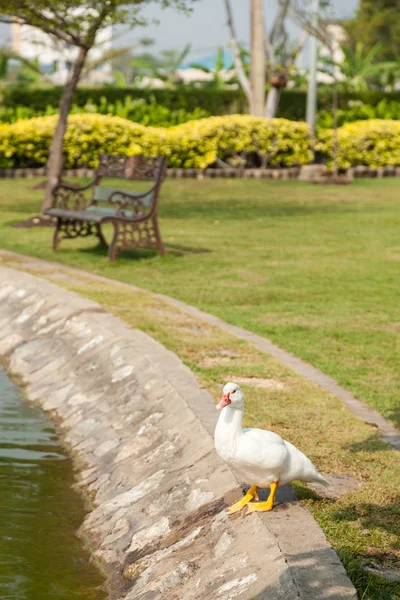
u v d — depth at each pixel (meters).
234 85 43.09
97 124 29.06
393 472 6.46
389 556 5.18
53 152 19.33
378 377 9.20
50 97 32.72
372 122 31.72
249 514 5.62
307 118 31.41
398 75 44.56
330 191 26.75
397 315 11.98
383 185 28.58
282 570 4.86
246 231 19.11
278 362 9.46
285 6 29.75
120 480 7.31
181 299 12.74
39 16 17.83
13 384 10.54
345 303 12.66
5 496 7.23
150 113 32.28
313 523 5.49
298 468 5.57
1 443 8.48
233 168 30.97
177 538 6.02
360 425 7.49
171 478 6.80
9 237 17.64
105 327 10.70
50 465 7.99
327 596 4.59
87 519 6.80
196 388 8.32
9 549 6.29
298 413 7.75
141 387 8.80
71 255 15.90
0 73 35.75
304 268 15.15
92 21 18.30
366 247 17.33
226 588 5.03
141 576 5.74
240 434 5.50
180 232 18.75
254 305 12.49
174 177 29.75
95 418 8.78
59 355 10.80
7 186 26.48
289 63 32.38
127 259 15.68
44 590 5.76
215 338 10.39
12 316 12.49
